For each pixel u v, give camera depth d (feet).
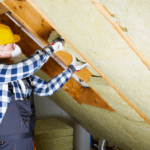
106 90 4.19
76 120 10.86
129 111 4.36
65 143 9.11
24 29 4.89
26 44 4.99
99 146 9.75
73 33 3.02
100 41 2.73
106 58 3.09
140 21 1.94
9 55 3.35
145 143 5.55
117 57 2.83
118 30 2.25
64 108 10.32
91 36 2.77
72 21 2.69
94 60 3.49
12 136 3.08
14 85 3.21
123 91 3.77
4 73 2.79
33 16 3.70
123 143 7.59
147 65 2.54
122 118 5.04
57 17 2.84
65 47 3.97
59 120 11.27
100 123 7.28
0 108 3.01
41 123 9.91
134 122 4.67
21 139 3.15
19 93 3.25
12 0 3.42
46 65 5.58
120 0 1.84
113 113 5.19
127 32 2.20
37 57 3.17
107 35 2.49
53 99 10.34
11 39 3.24
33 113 3.48
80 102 6.56
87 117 7.97
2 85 3.05
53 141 8.75
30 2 2.86
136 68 2.77
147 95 3.25
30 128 3.32
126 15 1.98
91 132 10.57
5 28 3.16
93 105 5.83
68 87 6.32
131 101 3.89
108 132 7.68
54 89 3.85
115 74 3.38
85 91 6.20
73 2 2.26
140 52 2.39
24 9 3.59
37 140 8.34
